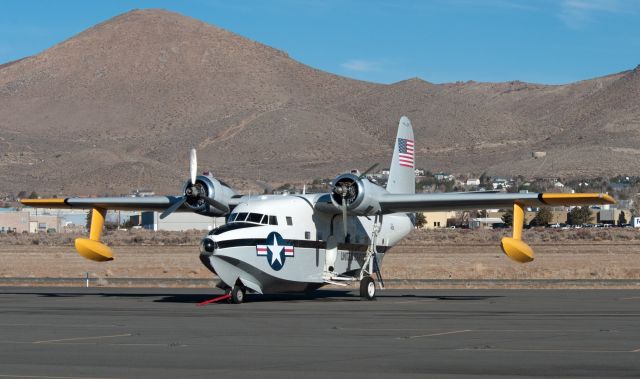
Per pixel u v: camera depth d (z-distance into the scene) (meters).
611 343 29.67
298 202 50.50
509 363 25.62
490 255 111.94
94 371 24.56
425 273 79.38
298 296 54.50
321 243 51.19
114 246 139.12
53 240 165.00
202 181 52.69
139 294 56.16
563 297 51.66
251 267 47.09
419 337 31.48
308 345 29.52
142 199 54.62
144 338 31.50
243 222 48.06
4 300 50.66
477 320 37.50
